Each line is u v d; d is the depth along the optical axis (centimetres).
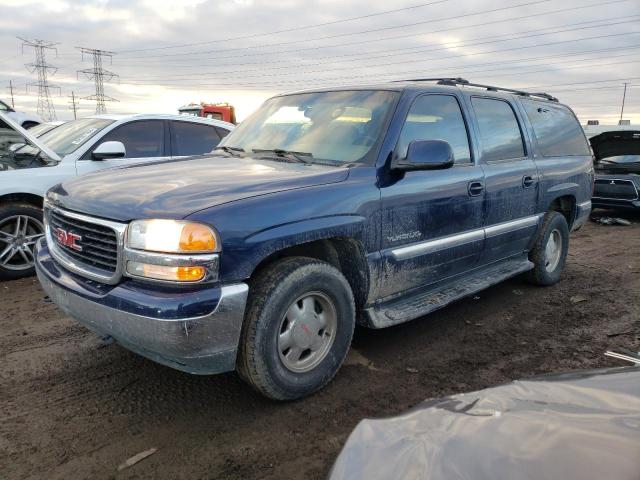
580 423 149
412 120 386
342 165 356
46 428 286
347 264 346
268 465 259
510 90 530
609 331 449
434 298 408
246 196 290
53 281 312
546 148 544
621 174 1120
